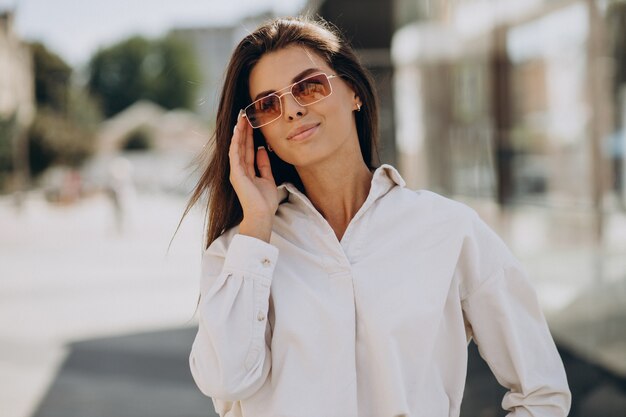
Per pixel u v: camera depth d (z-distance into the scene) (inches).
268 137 61.4
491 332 61.4
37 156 1722.4
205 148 67.4
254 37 61.4
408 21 263.9
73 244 637.9
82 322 299.0
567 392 60.8
